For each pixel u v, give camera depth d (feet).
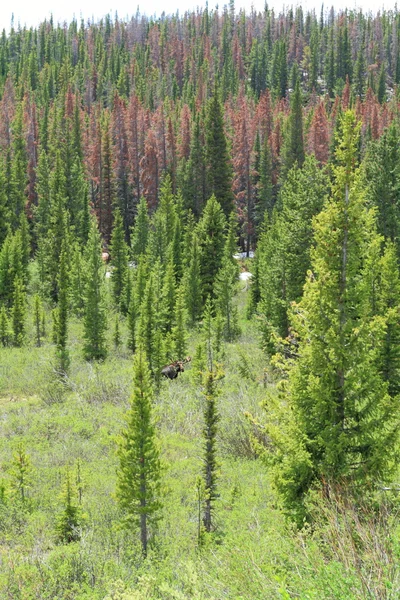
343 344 44.14
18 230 225.15
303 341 47.37
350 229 44.93
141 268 176.76
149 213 304.50
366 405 44.47
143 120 343.46
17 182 270.26
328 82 541.75
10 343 156.56
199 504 57.00
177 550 54.70
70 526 58.80
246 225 283.18
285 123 331.57
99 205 301.43
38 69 579.07
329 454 42.34
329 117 369.30
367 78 548.31
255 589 26.78
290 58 616.80
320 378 45.03
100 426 95.09
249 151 293.64
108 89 507.30
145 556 55.01
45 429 92.63
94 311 145.28
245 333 163.22
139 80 497.87
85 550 52.49
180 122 355.36
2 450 84.28
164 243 217.36
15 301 160.76
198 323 171.12
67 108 377.09
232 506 63.36
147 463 57.11
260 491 66.69
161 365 117.80
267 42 612.29
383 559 24.07
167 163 323.37
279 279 117.91
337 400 44.68
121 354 149.38
